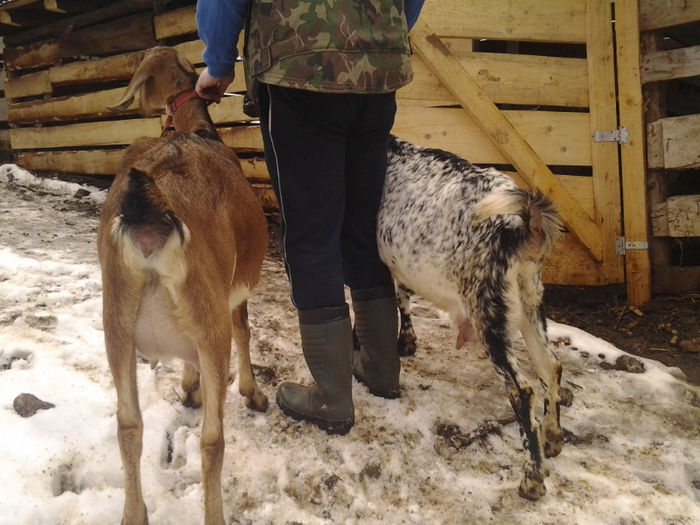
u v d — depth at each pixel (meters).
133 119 4.10
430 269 1.88
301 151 1.71
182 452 1.76
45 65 4.63
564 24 2.93
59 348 2.12
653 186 2.99
